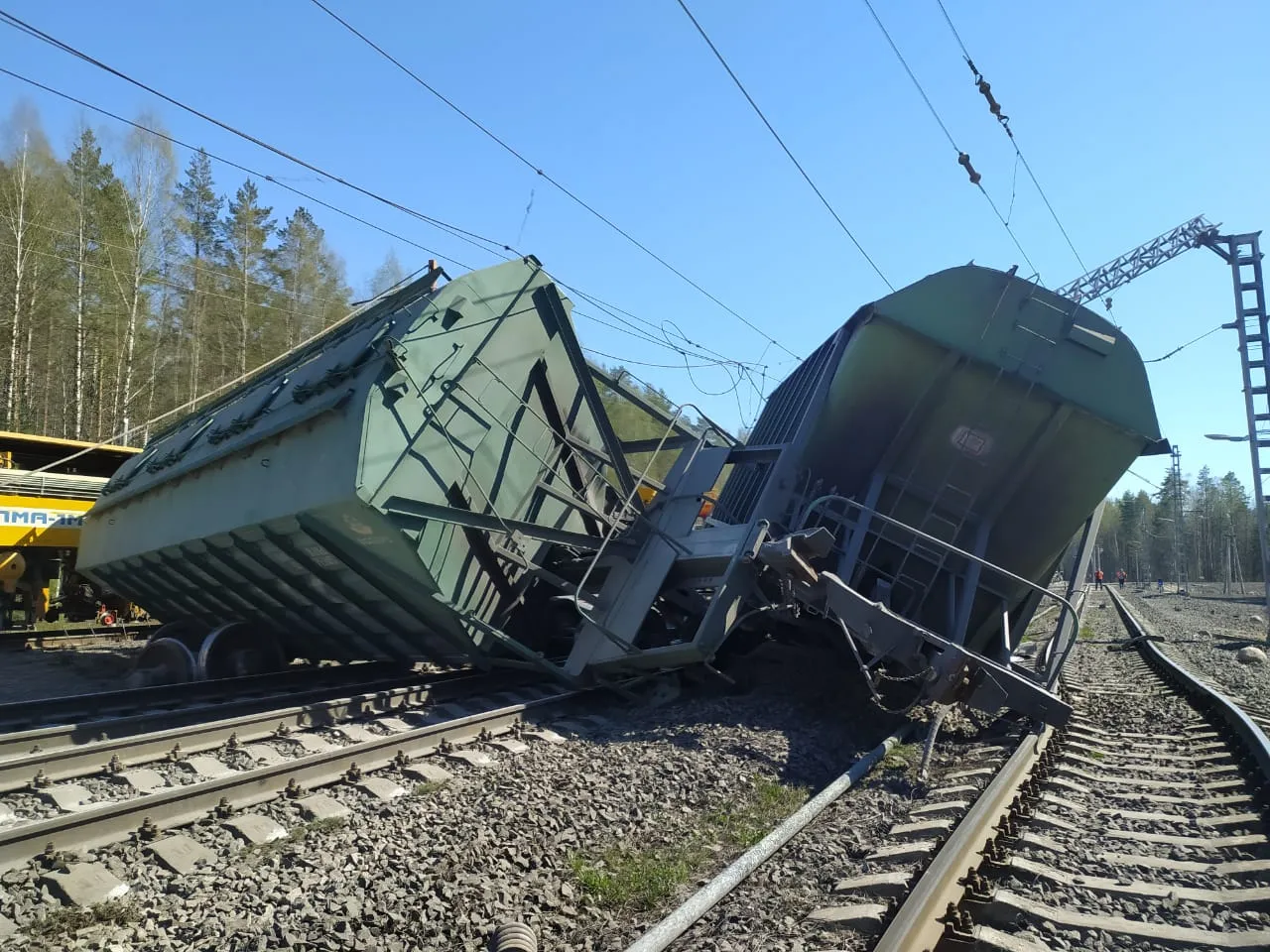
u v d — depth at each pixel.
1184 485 124.62
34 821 5.91
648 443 12.76
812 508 9.72
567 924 4.52
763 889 4.84
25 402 37.50
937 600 10.74
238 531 10.08
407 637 10.94
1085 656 18.97
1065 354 9.98
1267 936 4.15
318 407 8.80
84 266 37.75
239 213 49.22
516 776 6.98
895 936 3.65
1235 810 6.12
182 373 44.56
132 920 4.54
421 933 4.33
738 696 9.81
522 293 10.26
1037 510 10.48
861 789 7.03
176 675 11.76
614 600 10.84
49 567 18.62
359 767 7.05
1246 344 23.80
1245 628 28.45
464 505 9.44
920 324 10.20
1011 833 5.58
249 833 5.69
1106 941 4.16
